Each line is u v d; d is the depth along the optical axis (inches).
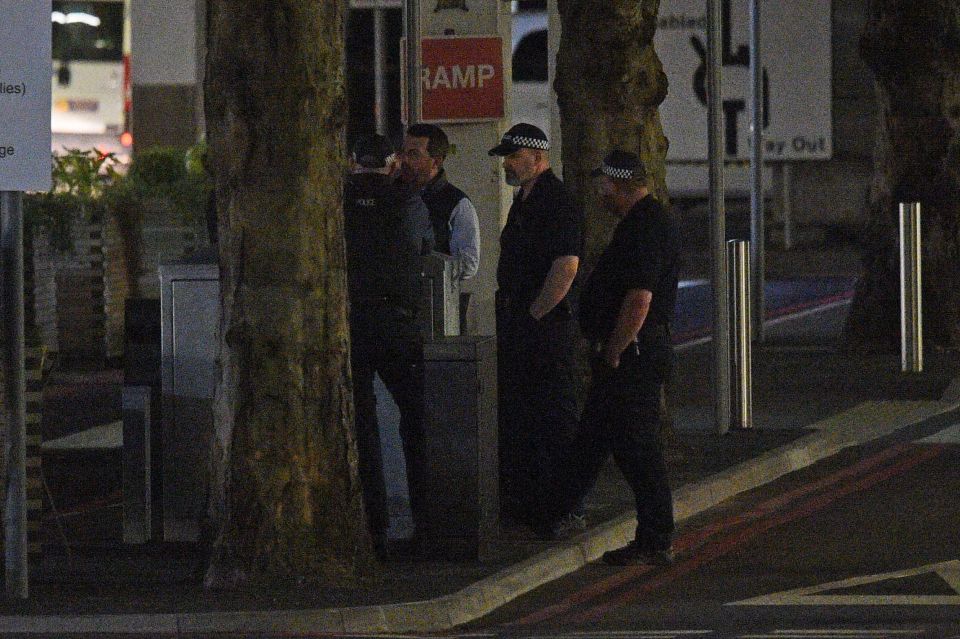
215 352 1609.3
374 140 1600.6
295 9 1425.9
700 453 2111.2
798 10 4785.9
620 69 2058.3
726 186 5027.1
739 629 1363.2
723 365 2242.9
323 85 1443.2
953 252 3026.6
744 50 4785.9
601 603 1482.5
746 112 4785.9
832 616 1403.8
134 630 1350.9
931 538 1713.8
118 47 5290.4
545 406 1683.1
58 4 5280.5
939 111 3011.8
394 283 1592.0
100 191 3083.2
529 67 5438.0
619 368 1594.5
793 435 2225.6
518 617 1439.5
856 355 3019.2
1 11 1366.9
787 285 4261.8
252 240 1443.2
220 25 1433.3
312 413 1462.8
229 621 1358.3
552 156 2805.1
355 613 1373.0
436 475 1582.2
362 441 1593.3
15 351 1405.0
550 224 1652.3
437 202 1898.4
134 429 1635.1
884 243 3034.0
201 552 1518.2
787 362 2955.2
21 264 1401.3
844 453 2203.5
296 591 1444.4
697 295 4005.9
